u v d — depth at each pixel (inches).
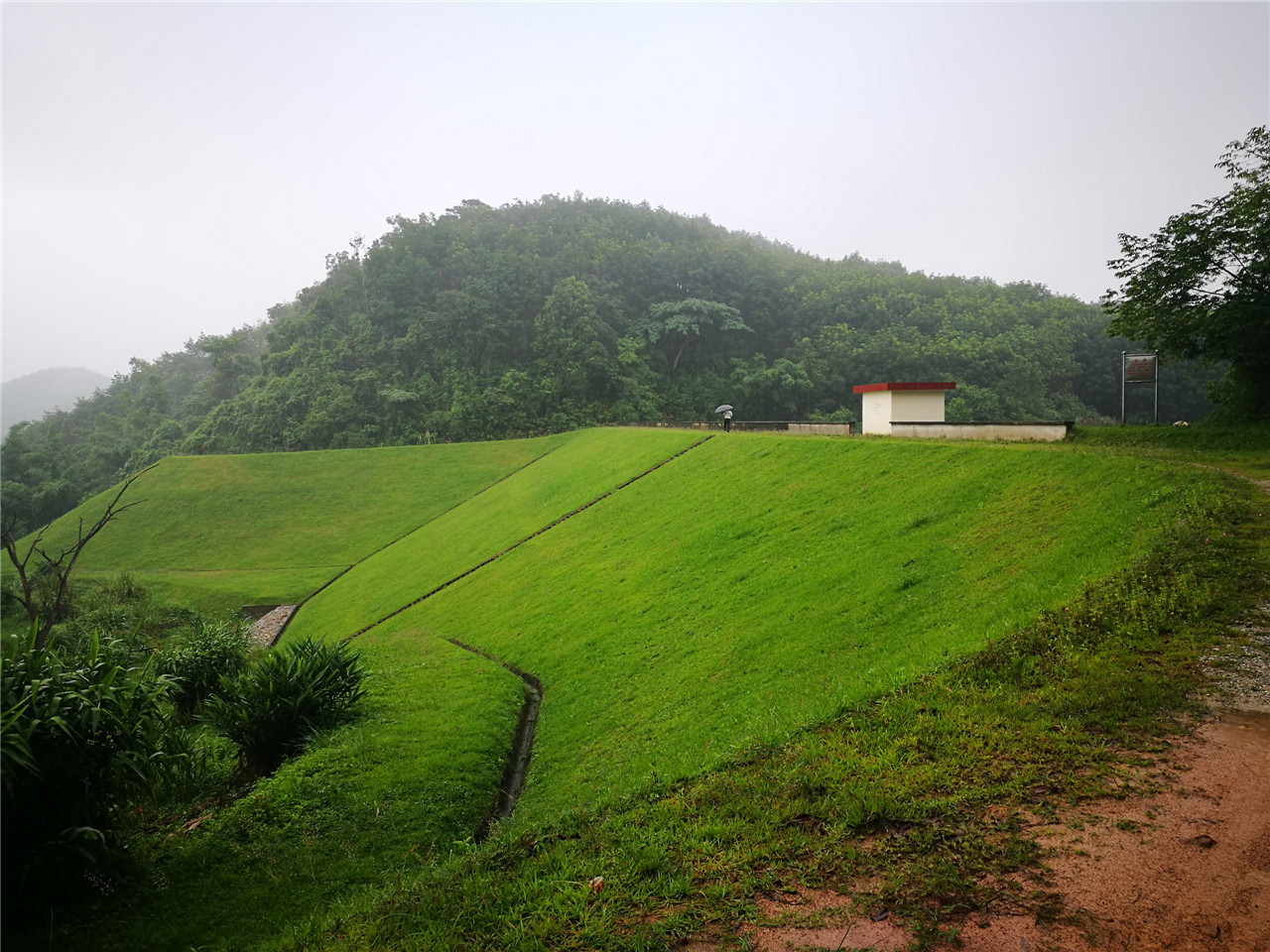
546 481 1696.6
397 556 1566.2
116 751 287.9
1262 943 139.8
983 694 277.7
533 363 3235.7
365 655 831.7
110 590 1286.9
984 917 158.7
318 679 500.1
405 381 3051.2
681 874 197.2
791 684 415.2
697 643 570.6
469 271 3555.6
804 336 4111.7
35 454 2994.6
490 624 874.1
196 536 1847.9
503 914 192.2
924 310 4178.2
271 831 352.2
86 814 278.7
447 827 382.9
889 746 253.4
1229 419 861.2
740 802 234.1
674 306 3725.4
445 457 2301.9
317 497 2063.2
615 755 437.7
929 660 338.0
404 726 509.7
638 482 1256.8
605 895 191.5
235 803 379.6
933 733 255.1
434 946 183.8
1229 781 197.6
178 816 377.7
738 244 4977.9
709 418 3523.6
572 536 1121.4
